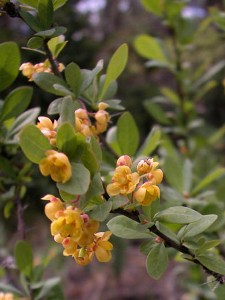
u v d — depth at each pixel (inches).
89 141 6.9
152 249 7.5
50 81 9.0
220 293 9.3
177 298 26.2
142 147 12.1
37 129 6.3
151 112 18.1
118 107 9.8
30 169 11.9
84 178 6.3
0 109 10.2
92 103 9.9
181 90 18.1
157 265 7.4
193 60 27.0
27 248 11.6
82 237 6.7
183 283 17.4
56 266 24.0
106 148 11.2
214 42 26.8
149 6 17.0
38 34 8.2
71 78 8.9
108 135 11.9
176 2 16.6
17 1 8.9
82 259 7.1
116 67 9.6
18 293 11.7
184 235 7.7
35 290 11.7
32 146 6.3
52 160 6.2
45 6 8.3
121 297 29.3
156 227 7.5
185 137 18.5
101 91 10.1
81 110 8.4
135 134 10.3
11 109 10.2
